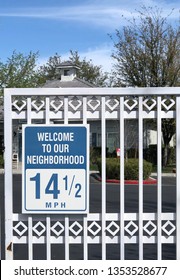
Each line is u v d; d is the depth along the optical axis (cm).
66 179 457
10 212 467
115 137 2745
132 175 1944
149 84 2639
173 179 2098
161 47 2591
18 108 466
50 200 457
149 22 2641
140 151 460
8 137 465
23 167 457
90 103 468
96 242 466
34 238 469
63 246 754
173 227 465
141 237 462
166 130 2553
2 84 3506
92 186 1794
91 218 466
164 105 464
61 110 473
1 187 1738
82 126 455
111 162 2016
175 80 2608
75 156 456
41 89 459
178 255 459
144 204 1260
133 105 462
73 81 3316
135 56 2638
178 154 460
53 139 456
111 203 1296
